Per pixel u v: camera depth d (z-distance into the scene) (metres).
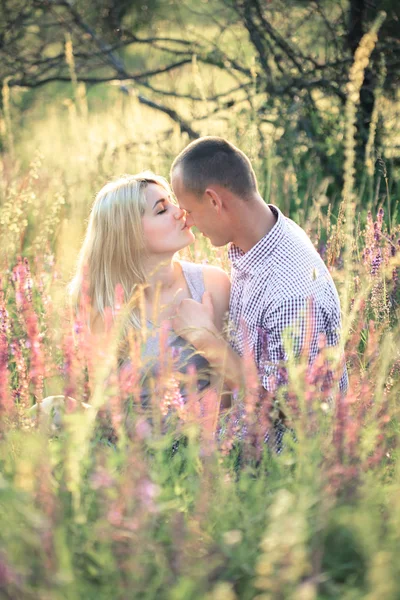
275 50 7.35
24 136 8.46
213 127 7.24
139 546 1.96
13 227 4.57
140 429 2.33
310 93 6.98
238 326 3.35
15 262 4.55
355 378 2.78
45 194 5.66
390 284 3.75
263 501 2.25
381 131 6.67
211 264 4.48
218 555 2.08
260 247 3.24
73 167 6.52
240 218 3.28
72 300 3.42
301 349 3.09
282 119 6.94
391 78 6.66
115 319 2.62
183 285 3.57
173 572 2.03
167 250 3.39
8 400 2.49
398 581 1.95
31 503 2.12
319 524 2.11
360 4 6.62
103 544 2.04
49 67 8.25
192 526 2.15
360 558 2.17
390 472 2.65
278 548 1.94
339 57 7.07
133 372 2.57
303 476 2.28
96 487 2.12
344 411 2.46
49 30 8.12
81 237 4.84
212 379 3.35
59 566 1.95
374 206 5.28
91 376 2.56
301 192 6.39
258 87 7.10
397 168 6.61
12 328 3.30
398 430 2.73
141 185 3.41
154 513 2.08
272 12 7.09
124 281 3.42
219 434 2.89
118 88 8.73
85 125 6.61
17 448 2.48
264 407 2.61
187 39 7.95
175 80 7.95
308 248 3.33
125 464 2.29
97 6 7.79
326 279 3.28
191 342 3.25
